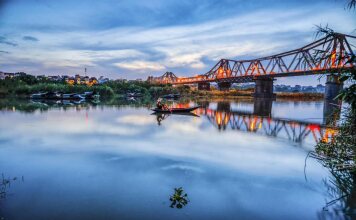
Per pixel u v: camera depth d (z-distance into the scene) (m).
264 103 62.47
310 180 8.70
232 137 16.67
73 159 10.84
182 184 8.20
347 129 9.80
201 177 8.87
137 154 11.82
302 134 18.39
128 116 27.80
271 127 21.92
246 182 8.48
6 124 20.78
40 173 8.98
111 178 8.58
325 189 7.96
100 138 15.53
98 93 79.94
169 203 6.82
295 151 12.87
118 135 16.59
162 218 6.09
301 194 7.59
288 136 17.44
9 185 7.84
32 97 63.59
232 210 6.57
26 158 10.90
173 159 11.08
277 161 10.98
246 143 14.80
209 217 6.20
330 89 53.94
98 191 7.48
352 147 9.45
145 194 7.35
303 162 10.80
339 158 9.96
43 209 6.37
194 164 10.38
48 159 10.80
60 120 23.64
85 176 8.73
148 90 98.38
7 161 10.42
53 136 16.02
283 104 59.78
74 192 7.38
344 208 6.79
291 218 6.29
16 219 5.90
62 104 46.38
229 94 115.44
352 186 8.17
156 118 26.33
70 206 6.55
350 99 5.82
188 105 51.03
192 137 16.39
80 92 78.50
